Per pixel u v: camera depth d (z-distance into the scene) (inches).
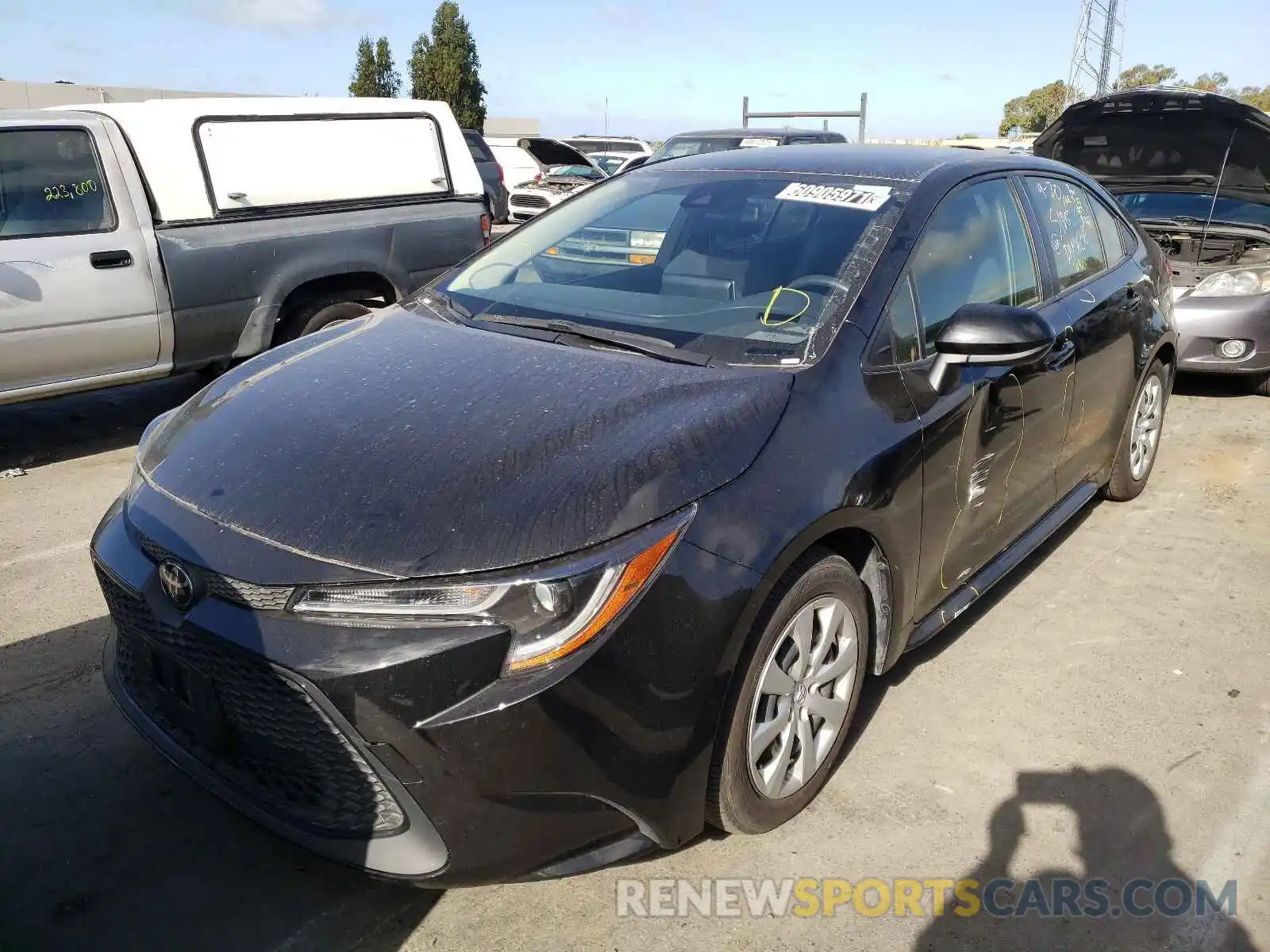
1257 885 94.2
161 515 88.7
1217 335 239.8
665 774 82.0
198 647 81.9
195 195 215.8
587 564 76.9
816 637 97.7
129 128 208.4
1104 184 286.8
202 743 87.9
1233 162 258.8
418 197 254.8
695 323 110.0
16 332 193.5
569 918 89.0
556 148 690.2
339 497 83.1
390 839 79.1
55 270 196.1
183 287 213.0
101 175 203.5
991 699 123.5
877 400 101.7
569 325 113.5
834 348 102.0
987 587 128.9
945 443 108.9
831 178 128.0
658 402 93.4
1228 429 233.9
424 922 88.2
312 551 79.1
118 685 98.7
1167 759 112.3
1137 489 187.0
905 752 112.9
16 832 97.3
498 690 74.7
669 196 134.3
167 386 270.5
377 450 88.3
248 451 92.3
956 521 116.0
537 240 139.9
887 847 98.1
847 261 111.9
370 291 249.3
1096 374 150.2
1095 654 134.6
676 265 122.3
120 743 111.8
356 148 243.6
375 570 76.7
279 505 84.0
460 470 83.9
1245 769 110.8
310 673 74.8
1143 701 123.4
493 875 79.3
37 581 152.9
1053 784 107.8
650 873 94.4
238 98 226.8
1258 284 238.5
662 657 79.4
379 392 99.7
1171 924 89.5
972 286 123.0
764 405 93.8
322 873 93.7
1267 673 130.4
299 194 232.1
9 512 181.9
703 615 81.3
